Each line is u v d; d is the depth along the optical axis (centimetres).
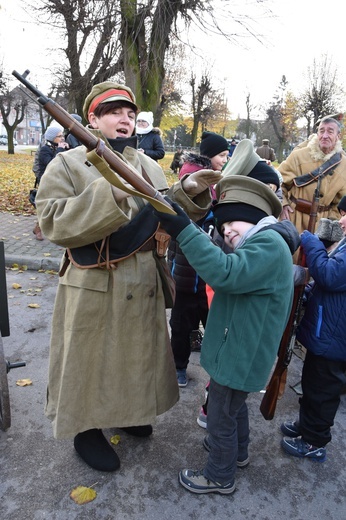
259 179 226
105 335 190
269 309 172
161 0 856
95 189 160
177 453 228
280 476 217
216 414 190
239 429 212
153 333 201
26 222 750
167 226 161
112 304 188
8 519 182
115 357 191
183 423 254
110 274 187
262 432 252
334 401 216
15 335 349
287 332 200
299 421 239
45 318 384
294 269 198
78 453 218
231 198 180
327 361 210
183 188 193
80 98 1195
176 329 279
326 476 219
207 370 188
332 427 262
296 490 208
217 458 196
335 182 375
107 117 186
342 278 197
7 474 206
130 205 187
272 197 183
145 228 189
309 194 380
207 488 200
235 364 176
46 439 231
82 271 184
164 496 199
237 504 197
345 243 215
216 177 189
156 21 880
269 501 201
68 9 955
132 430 236
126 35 909
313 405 218
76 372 187
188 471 206
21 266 523
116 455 214
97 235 167
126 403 197
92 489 197
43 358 317
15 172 1669
